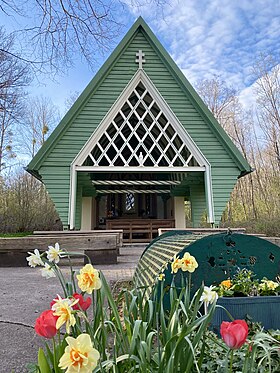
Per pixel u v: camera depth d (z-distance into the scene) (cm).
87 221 1233
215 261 268
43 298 403
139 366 129
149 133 952
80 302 142
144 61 975
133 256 880
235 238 273
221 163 931
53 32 539
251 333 204
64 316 122
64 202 880
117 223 1275
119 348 144
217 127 940
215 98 2697
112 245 719
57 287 468
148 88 962
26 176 1869
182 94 970
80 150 908
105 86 952
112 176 1383
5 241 706
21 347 249
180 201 1311
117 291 396
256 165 2372
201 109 952
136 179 1400
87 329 140
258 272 271
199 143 941
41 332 122
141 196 1562
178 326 139
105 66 949
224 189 917
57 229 1753
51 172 891
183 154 1060
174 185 1245
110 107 938
